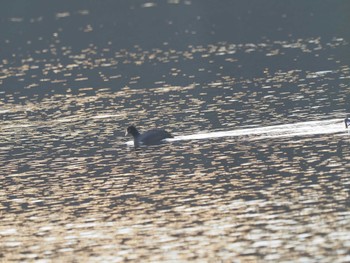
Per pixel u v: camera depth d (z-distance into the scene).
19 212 167.25
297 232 145.50
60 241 151.12
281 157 186.12
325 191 163.12
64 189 178.62
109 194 173.12
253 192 166.62
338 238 141.50
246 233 147.38
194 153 195.50
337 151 186.25
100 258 142.50
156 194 170.62
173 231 151.12
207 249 142.25
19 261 143.62
